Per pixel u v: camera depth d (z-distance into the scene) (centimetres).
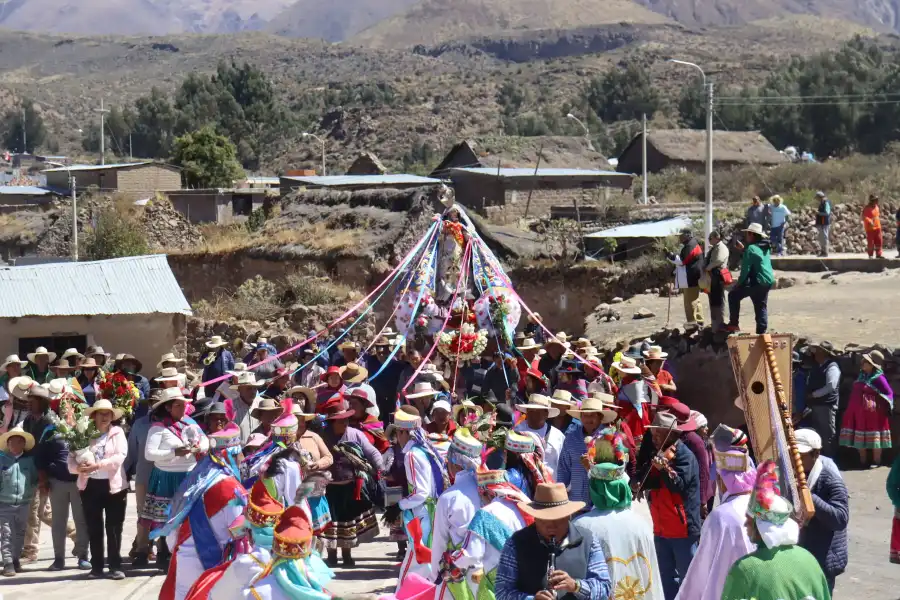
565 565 634
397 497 1120
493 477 736
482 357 1547
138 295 2369
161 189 7656
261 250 3294
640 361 1415
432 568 751
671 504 890
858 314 1938
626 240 3762
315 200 3672
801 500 684
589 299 3047
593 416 978
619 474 698
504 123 16150
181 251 3441
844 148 9706
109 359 2228
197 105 16938
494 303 1531
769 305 2159
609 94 16338
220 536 829
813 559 630
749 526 643
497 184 5816
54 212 5894
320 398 1243
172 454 1082
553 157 6806
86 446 1129
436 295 1558
